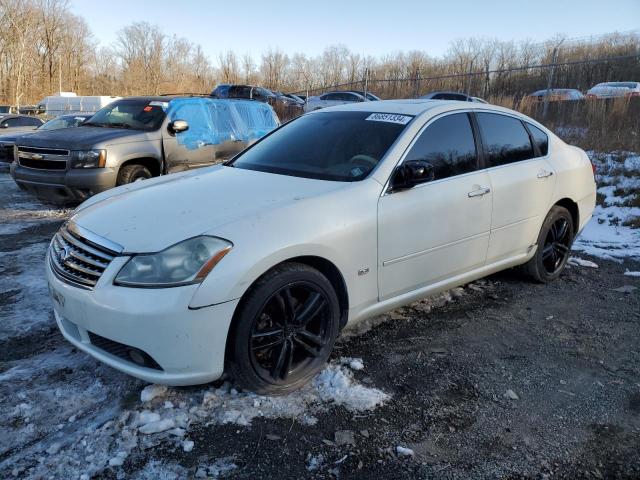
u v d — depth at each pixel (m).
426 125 3.71
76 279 2.77
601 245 6.40
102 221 2.96
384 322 3.96
